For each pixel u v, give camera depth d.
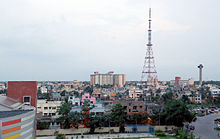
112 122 74.06
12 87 51.09
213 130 76.31
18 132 33.06
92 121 68.00
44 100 96.56
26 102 51.44
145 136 66.12
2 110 39.16
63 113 68.81
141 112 79.38
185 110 71.94
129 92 187.75
